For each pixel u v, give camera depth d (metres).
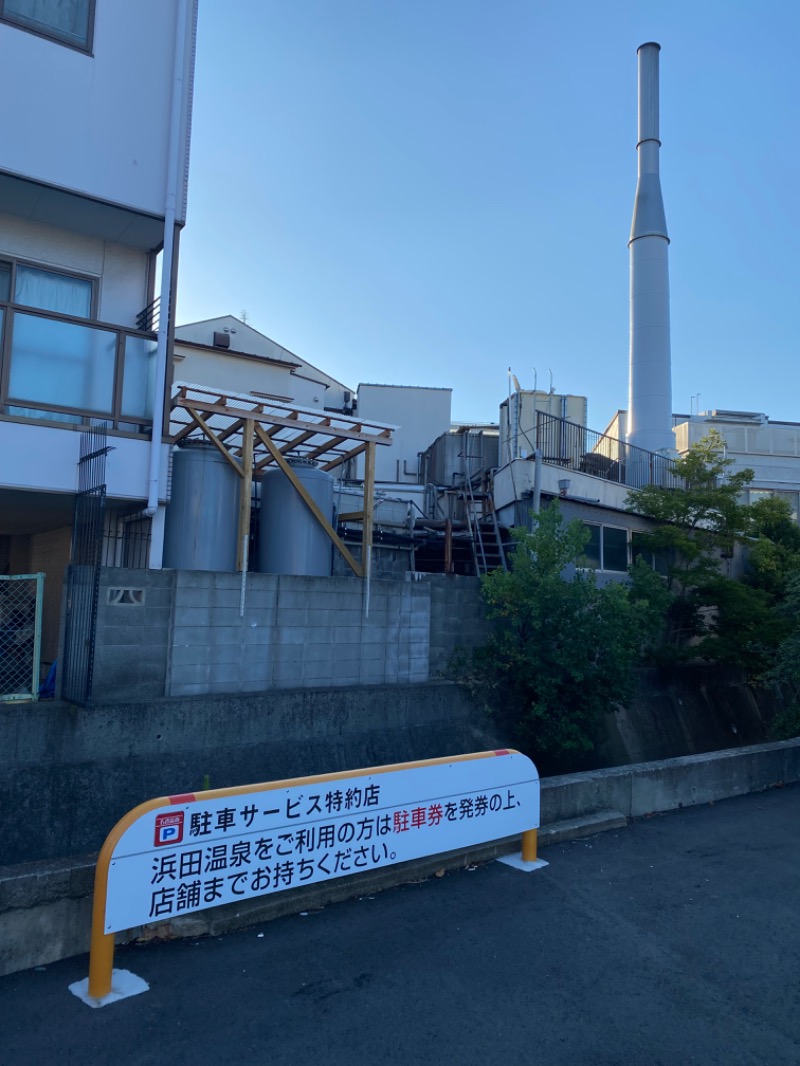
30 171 8.06
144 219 8.89
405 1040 3.70
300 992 4.11
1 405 7.84
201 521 9.86
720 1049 3.73
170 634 8.05
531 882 5.85
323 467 11.93
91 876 4.50
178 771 7.64
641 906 5.46
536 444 15.01
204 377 19.83
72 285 9.32
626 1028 3.88
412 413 24.75
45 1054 3.49
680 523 15.70
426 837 5.54
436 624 10.48
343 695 9.03
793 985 4.39
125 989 4.07
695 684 16.03
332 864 5.00
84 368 8.36
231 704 8.11
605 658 10.39
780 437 33.12
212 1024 3.78
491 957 4.60
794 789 9.33
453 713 10.12
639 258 23.22
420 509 16.20
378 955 4.58
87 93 8.45
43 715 6.96
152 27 8.92
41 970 4.26
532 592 10.30
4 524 10.43
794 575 12.85
